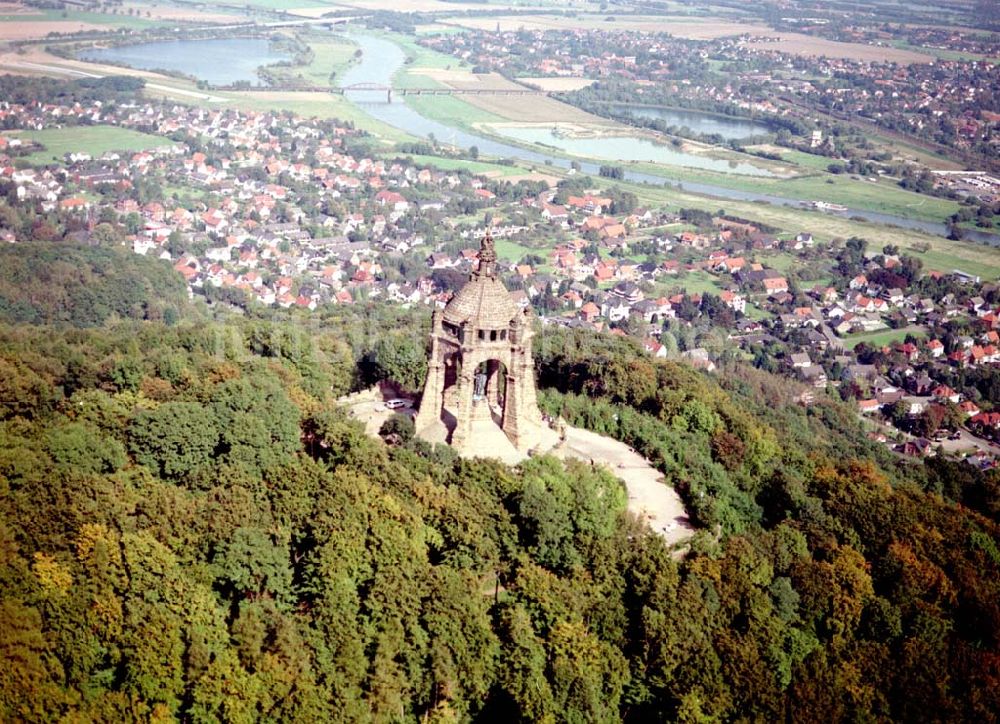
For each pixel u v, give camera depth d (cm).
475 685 17788
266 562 18350
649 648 18988
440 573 18962
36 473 19950
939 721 19975
